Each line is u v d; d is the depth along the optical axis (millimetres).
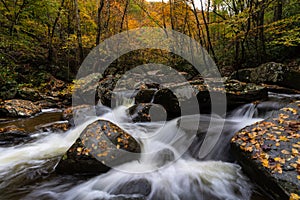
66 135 5238
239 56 11953
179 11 14664
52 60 12227
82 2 15711
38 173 3525
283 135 3459
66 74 11938
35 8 10688
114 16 17141
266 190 2910
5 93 7902
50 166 3740
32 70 10562
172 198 2988
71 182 3283
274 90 7285
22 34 10555
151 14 16375
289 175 2666
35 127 5730
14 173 3535
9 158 4059
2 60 9109
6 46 9422
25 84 9289
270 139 3447
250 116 5500
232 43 11773
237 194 3029
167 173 3490
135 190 3107
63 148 4555
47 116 6973
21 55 10648
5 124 5918
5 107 6719
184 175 3459
